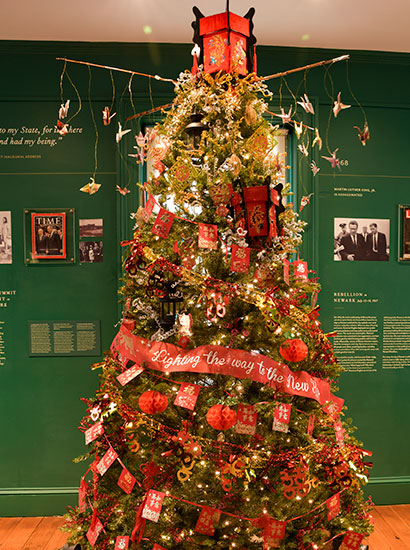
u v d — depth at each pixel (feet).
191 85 5.67
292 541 5.11
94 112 8.67
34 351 8.75
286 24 8.03
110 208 8.74
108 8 7.57
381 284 9.09
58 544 7.74
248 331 5.30
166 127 5.80
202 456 5.08
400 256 9.11
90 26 8.09
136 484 5.52
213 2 7.41
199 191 5.41
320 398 5.30
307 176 8.86
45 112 8.64
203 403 5.29
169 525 5.08
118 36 8.39
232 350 5.13
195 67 5.93
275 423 4.81
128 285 5.68
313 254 8.84
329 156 8.94
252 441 5.20
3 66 8.57
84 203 8.73
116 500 5.43
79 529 5.51
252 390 5.41
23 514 8.64
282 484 5.06
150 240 5.53
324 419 5.52
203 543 4.84
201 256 5.49
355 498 5.47
